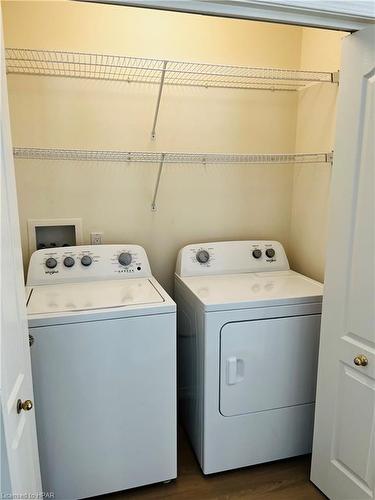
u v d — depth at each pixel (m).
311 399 1.96
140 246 2.18
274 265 2.35
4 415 0.91
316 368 1.94
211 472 1.89
